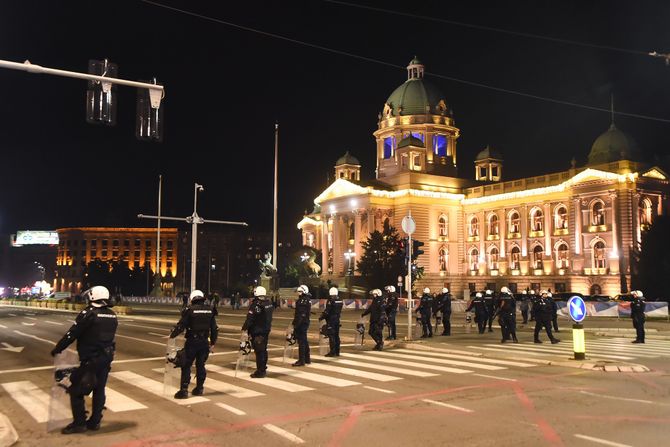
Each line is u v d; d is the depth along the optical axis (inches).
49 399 476.7
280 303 2407.7
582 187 2711.6
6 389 526.0
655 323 1391.5
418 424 362.9
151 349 836.0
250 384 511.2
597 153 2778.1
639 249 2539.4
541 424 360.8
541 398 440.8
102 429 362.9
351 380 527.5
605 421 368.2
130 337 1035.9
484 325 1069.1
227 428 360.8
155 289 3563.0
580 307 643.5
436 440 326.6
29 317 1878.7
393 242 2770.7
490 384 502.6
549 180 2972.4
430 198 3299.7
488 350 752.3
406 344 832.3
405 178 3319.4
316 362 653.9
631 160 2699.3
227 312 2091.5
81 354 357.1
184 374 455.8
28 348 888.3
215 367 625.3
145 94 601.6
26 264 7253.9
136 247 6210.6
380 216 3282.5
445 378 535.8
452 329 1189.7
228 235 6284.5
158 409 417.1
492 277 3166.8
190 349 456.8
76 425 356.8
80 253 6205.7
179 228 6353.3
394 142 3570.4
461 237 3371.1
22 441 340.5
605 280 2571.4
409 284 909.8
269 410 407.8
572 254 2748.5
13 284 7244.1
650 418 375.9
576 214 2731.3
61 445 330.3
